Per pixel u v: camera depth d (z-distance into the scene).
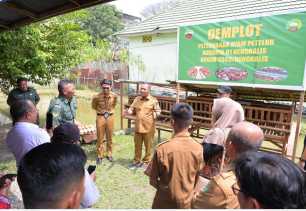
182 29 6.24
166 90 13.95
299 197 0.92
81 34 8.82
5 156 6.02
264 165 0.96
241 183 0.99
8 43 6.86
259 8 12.33
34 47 7.41
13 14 4.76
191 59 6.18
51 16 4.46
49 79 8.66
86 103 15.20
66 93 4.49
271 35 5.01
